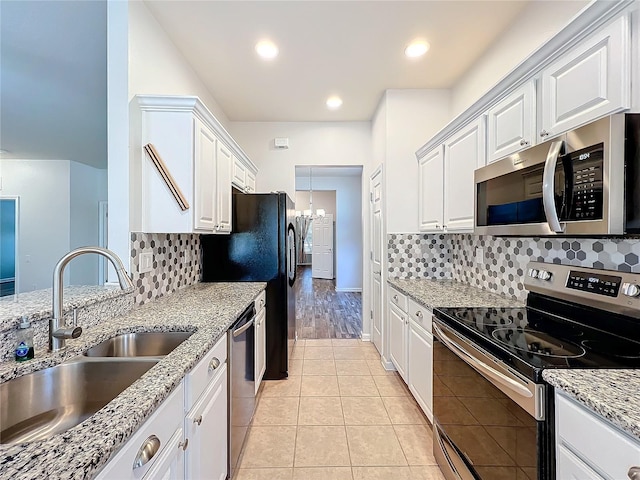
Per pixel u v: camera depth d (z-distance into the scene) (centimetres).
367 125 396
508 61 219
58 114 371
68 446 66
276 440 207
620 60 107
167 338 150
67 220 596
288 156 395
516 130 164
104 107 348
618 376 96
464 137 216
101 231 673
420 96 312
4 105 344
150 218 186
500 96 177
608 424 79
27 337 111
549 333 137
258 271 296
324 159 395
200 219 195
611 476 78
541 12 186
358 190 760
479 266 257
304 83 298
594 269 144
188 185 186
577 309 152
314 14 205
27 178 590
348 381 290
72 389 115
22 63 259
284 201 296
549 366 103
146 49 195
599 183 108
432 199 269
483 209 184
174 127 185
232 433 170
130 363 120
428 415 204
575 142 118
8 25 208
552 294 167
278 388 277
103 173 682
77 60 254
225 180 246
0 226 636
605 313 137
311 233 969
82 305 138
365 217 402
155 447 89
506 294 220
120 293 167
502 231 166
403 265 312
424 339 210
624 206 104
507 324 152
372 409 243
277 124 395
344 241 763
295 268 364
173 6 196
